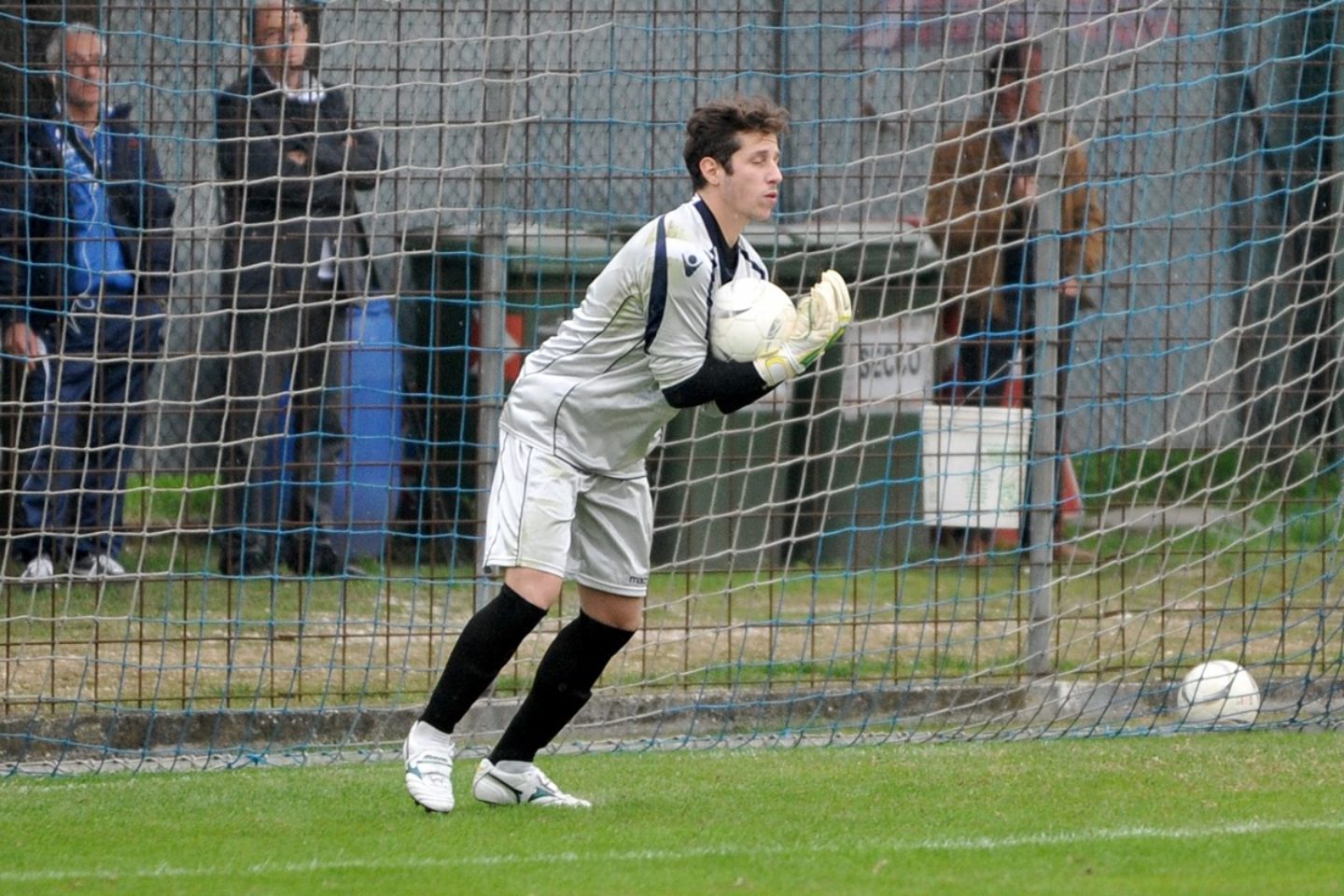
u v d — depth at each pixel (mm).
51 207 27562
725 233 18312
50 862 16953
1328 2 27094
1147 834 17781
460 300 27281
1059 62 28125
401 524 27469
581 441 18516
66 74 25688
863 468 33125
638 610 19328
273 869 16391
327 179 26953
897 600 26406
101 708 24438
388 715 24656
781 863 16469
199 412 26750
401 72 27797
